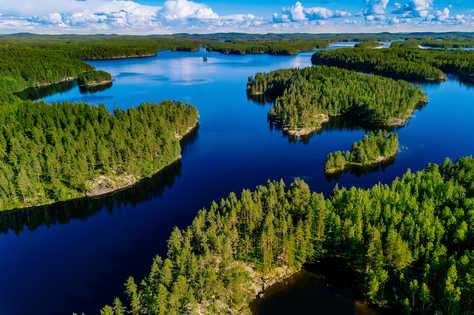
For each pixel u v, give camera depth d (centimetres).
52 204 12338
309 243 8525
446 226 8588
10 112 18562
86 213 12112
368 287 7444
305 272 8425
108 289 8350
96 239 10519
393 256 7425
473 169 11700
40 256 9744
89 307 7788
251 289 7794
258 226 9138
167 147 16075
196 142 19425
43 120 17312
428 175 11338
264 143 19262
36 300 8038
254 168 15850
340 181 14238
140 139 15862
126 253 9781
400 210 9188
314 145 18888
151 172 14912
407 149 17575
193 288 7206
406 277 7381
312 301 7550
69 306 7838
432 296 6819
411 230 8031
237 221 9438
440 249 7481
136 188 13900
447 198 9869
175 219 11600
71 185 13012
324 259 8781
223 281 7500
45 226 11362
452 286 6284
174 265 7775
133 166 14125
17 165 12681
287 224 8700
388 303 7244
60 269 9156
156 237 10550
